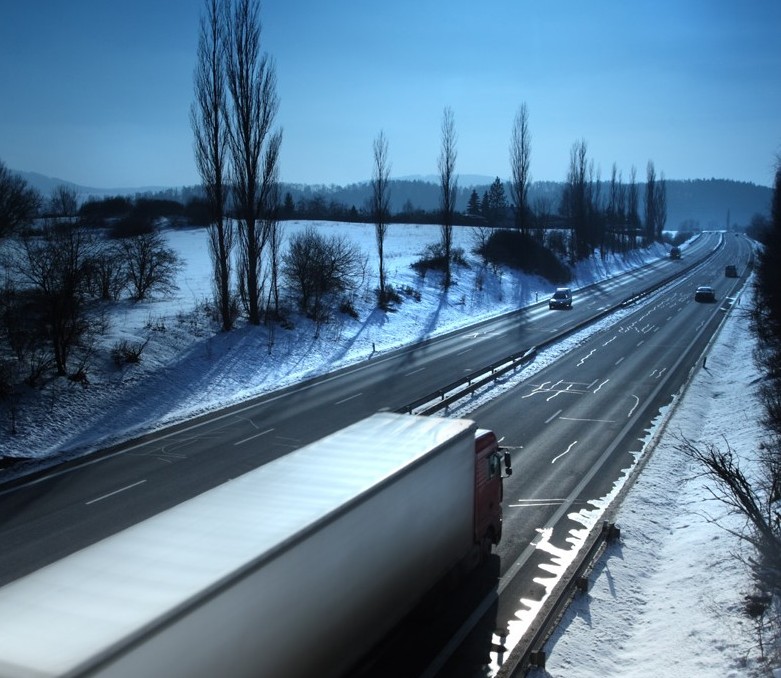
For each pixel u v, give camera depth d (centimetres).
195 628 623
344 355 3791
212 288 4506
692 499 1714
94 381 2636
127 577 661
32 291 2814
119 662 544
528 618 1193
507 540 1512
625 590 1278
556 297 6181
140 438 2280
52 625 572
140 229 6278
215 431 2366
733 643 1023
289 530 777
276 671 740
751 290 7225
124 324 3328
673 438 2264
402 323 4762
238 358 3281
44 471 1966
